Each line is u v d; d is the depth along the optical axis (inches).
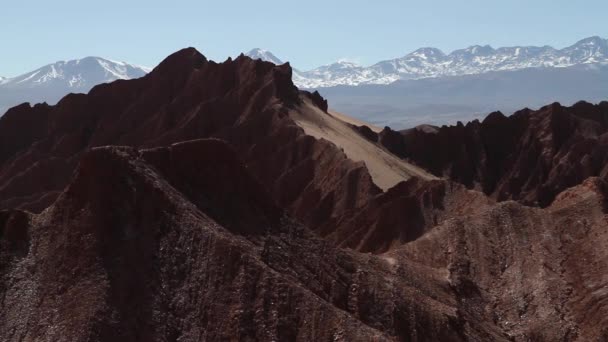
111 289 1514.5
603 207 2322.8
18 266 1590.8
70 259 1565.0
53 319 1487.5
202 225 1652.3
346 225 3021.7
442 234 2305.6
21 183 4047.7
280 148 3937.0
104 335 1448.1
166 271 1582.2
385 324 1721.2
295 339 1540.4
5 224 1647.4
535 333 1994.3
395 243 2753.4
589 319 1987.0
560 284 2111.2
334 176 3543.3
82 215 1610.5
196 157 1835.6
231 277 1589.6
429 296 1955.0
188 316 1544.0
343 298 1748.3
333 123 4594.0
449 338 1765.5
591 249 2177.7
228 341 1518.2
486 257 2236.7
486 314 2063.2
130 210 1627.7
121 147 1717.5
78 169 1660.9
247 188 1878.7
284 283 1598.2
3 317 1520.7
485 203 2696.9
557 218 2336.4
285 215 1902.1
